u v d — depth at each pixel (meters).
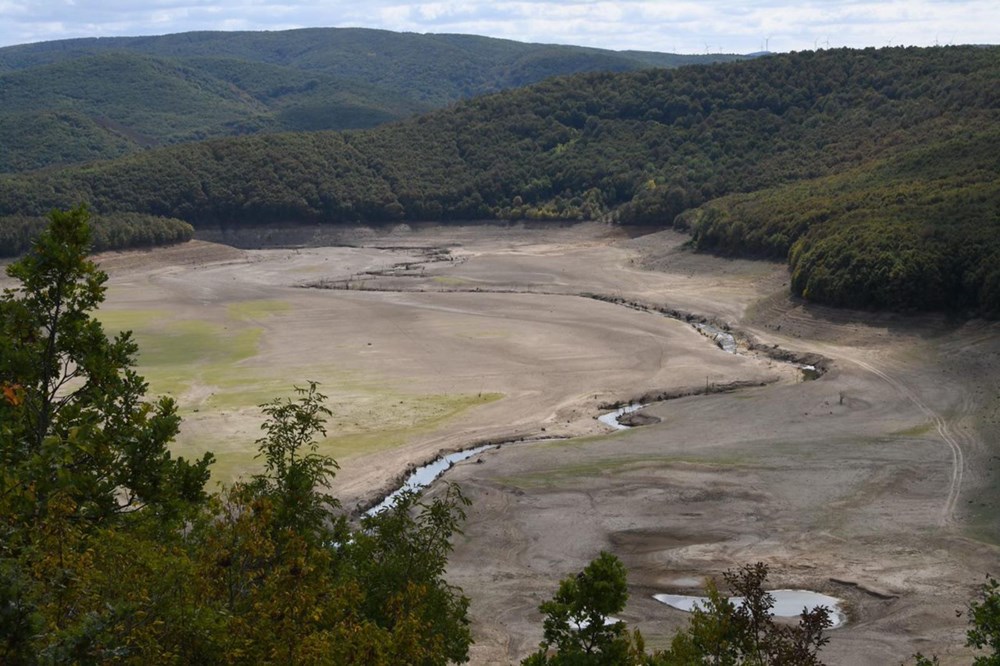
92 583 18.95
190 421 74.69
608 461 65.94
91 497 24.89
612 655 26.16
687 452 67.50
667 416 77.06
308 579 21.25
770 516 56.34
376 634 20.73
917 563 49.78
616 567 26.67
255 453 67.25
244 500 23.39
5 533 19.45
